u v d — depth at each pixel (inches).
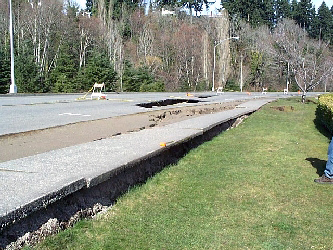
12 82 1034.7
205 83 2393.0
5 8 1963.6
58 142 316.2
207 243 151.9
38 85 1411.2
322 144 398.0
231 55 2844.5
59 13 2165.4
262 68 2869.1
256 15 3427.7
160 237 154.7
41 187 151.9
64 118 484.7
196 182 236.4
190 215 181.0
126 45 2677.2
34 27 1940.2
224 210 189.9
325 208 197.2
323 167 285.7
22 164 201.6
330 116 478.6
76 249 136.6
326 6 3469.5
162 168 260.5
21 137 328.8
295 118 692.1
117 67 2075.5
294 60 1315.2
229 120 518.3
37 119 462.9
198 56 2600.9
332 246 153.3
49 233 139.9
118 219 169.2
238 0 3499.0
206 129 390.6
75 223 155.6
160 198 203.2
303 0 3516.2
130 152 241.8
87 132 381.1
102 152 242.1
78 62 2048.5
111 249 141.2
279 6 3659.0
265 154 331.3
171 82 2395.4
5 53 1523.1
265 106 930.1
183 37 2684.5
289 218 182.4
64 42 1973.4
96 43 2269.9
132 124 469.4
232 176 253.1
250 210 191.3
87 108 673.0
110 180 189.6
